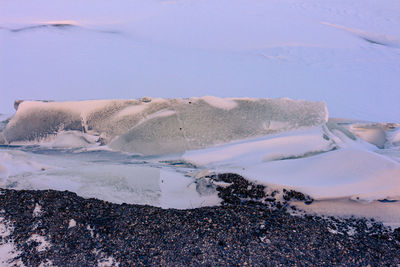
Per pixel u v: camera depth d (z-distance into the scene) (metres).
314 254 3.30
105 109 5.29
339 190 3.98
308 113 5.44
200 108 5.37
